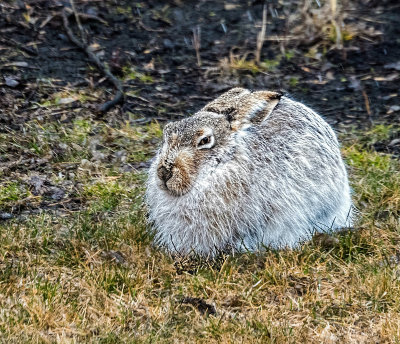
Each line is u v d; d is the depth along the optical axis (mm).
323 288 9734
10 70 16172
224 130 10086
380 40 18547
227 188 10016
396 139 14906
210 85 16781
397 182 12648
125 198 12273
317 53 18125
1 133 14094
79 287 9461
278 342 8531
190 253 10289
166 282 9695
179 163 9812
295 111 10750
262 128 10375
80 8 18766
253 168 10125
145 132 14836
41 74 16234
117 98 15656
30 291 9172
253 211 10148
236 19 19359
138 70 17125
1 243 10320
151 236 10758
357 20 19250
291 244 10477
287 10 19750
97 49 17547
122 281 9648
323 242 10539
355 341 8688
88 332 8594
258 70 17391
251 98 10281
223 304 9344
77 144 14008
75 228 10977
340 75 17406
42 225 11078
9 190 12258
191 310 9156
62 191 12500
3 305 8906
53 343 8242
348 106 16203
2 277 9523
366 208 12117
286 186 10273
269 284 9742
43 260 10109
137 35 18359
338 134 15000
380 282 9602
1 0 18391
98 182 12695
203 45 18297
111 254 10289
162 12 19406
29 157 13516
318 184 10547
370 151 14453
